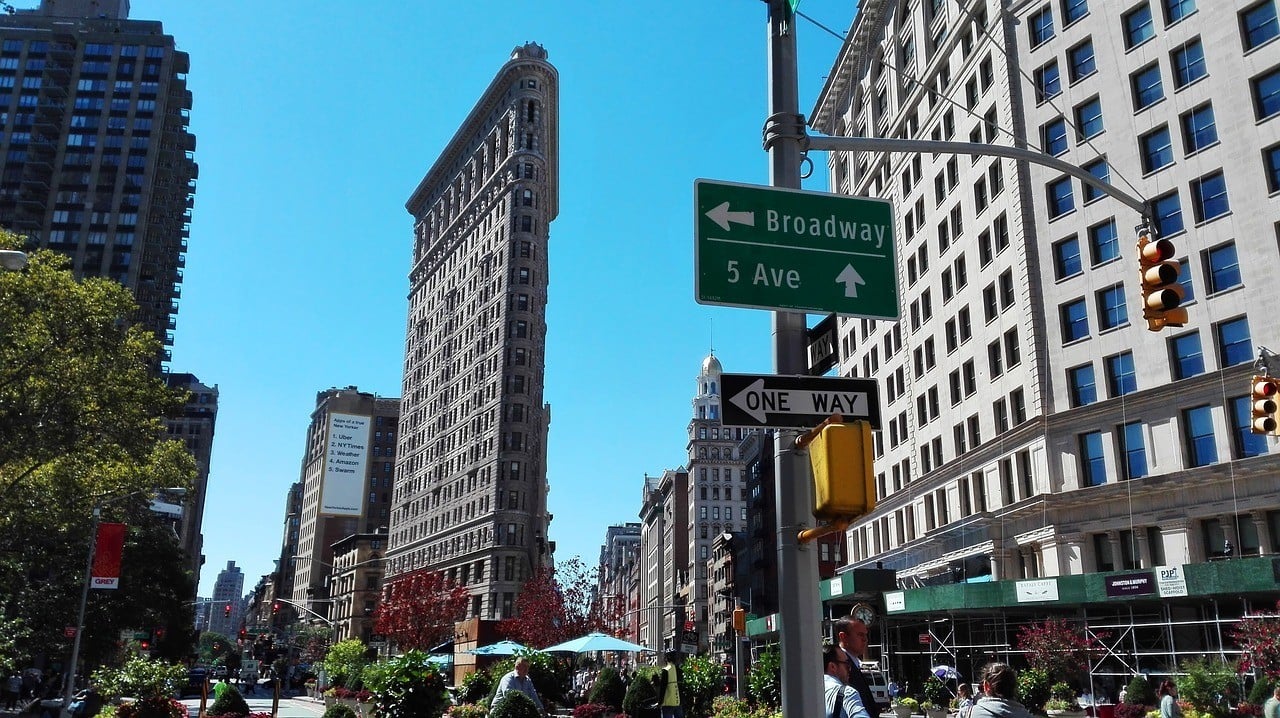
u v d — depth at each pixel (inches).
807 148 296.8
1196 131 1424.7
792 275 272.1
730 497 5300.2
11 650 1610.5
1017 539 1605.6
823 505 223.5
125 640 2940.5
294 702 2132.1
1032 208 1667.1
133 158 4685.0
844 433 225.3
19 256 830.5
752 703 845.2
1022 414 1653.5
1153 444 1401.3
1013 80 1744.6
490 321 4183.1
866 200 286.7
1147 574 1219.9
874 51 2459.4
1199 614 1273.4
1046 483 1540.4
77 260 4473.4
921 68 2128.4
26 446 1153.4
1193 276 1393.9
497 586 3651.6
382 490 6205.7
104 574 1412.4
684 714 969.5
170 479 1561.3
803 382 259.1
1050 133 1668.3
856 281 276.7
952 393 1924.2
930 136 2070.6
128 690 768.3
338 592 5639.8
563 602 2928.2
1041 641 1253.1
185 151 5374.0
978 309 1815.9
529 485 3873.0
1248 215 1332.4
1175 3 1486.2
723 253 268.2
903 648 1899.6
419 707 719.1
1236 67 1381.6
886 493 2265.0
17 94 4722.0
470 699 1263.5
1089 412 1496.1
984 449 1740.9
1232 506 1274.6
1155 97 1492.4
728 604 4028.1
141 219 4594.0
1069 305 1583.4
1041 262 1633.9
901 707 1232.8
